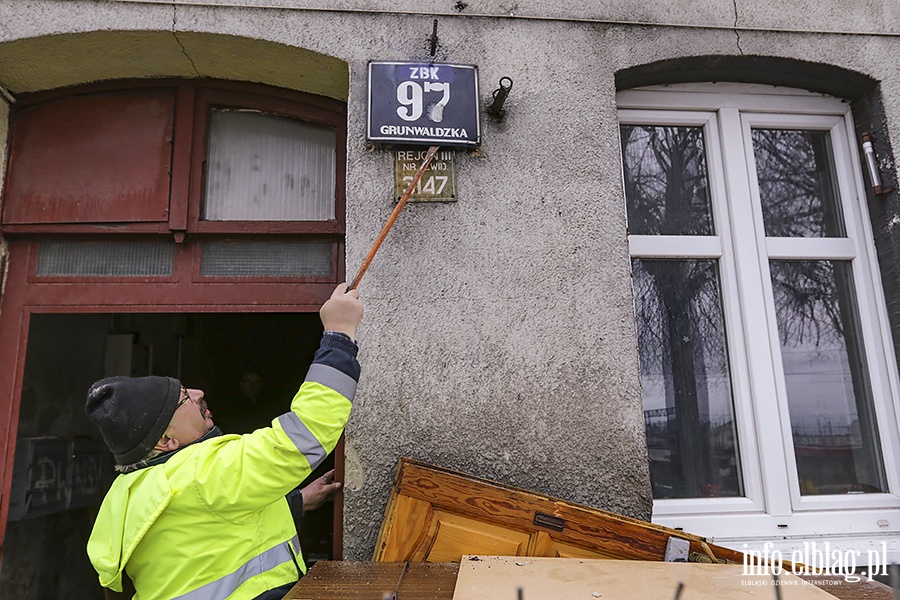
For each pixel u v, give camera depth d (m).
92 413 1.58
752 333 2.58
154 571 1.51
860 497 2.50
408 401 2.18
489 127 2.40
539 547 1.91
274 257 2.60
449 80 2.38
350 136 2.35
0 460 2.43
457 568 1.74
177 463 1.54
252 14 2.43
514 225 2.33
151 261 2.58
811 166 2.84
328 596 1.48
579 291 2.30
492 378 2.21
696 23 2.58
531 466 2.16
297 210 2.66
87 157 2.61
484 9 2.50
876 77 2.65
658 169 2.77
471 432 2.17
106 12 2.39
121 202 2.57
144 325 4.07
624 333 2.29
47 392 3.15
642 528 1.91
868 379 2.63
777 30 2.61
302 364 5.07
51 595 3.22
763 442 2.49
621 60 2.53
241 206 2.66
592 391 2.23
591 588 1.43
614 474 2.18
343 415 1.55
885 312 2.63
